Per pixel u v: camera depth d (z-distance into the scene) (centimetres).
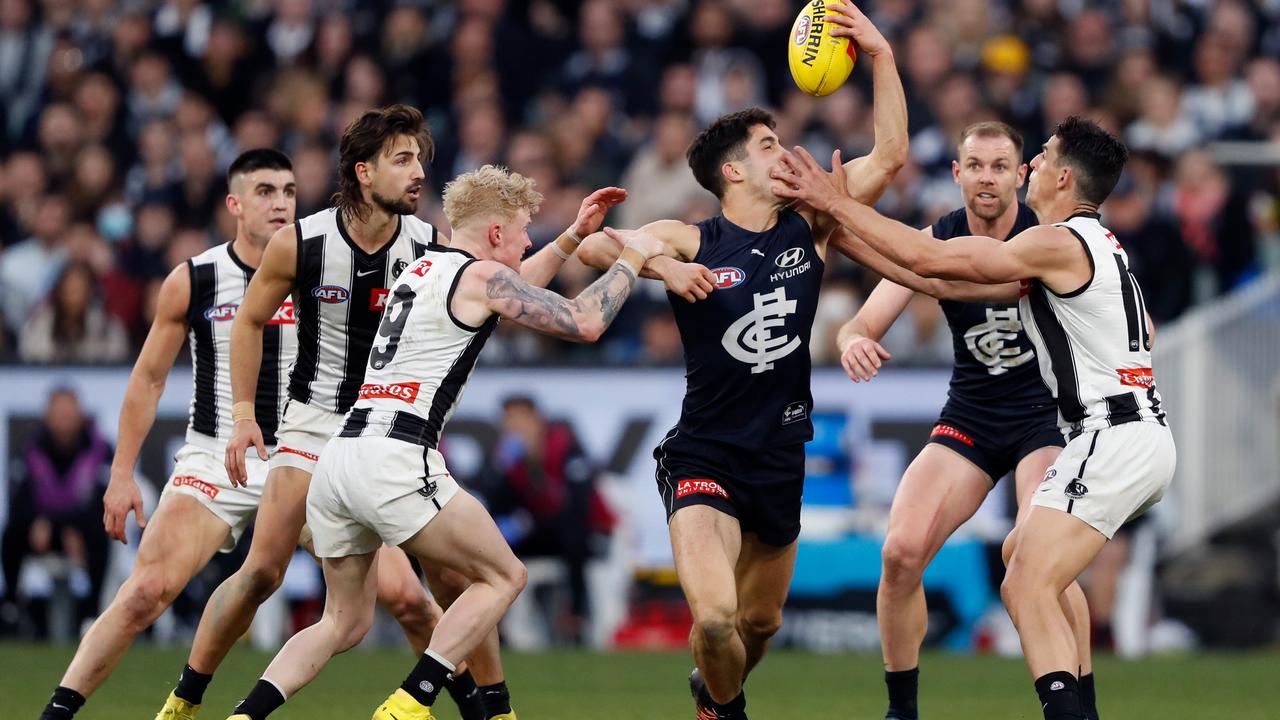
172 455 4028
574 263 4647
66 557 4059
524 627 4116
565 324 2066
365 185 2189
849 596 4059
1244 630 4269
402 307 2088
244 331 2230
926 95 4984
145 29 5659
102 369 4084
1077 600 2367
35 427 4075
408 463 2039
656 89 5353
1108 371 2105
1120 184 4638
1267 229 4869
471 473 4097
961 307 2456
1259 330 4353
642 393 4116
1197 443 4334
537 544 4103
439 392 2075
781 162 2130
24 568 4069
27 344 4516
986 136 2445
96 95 5466
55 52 5650
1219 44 5234
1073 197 2195
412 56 5516
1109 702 3078
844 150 4925
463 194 2122
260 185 2475
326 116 5353
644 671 3559
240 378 2230
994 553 4066
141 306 4722
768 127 2203
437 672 2034
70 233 4816
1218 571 4303
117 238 5106
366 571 2136
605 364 4116
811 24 2242
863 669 3669
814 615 4072
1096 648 4212
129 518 4072
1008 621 4050
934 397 4050
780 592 2298
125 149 5388
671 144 4800
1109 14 5491
